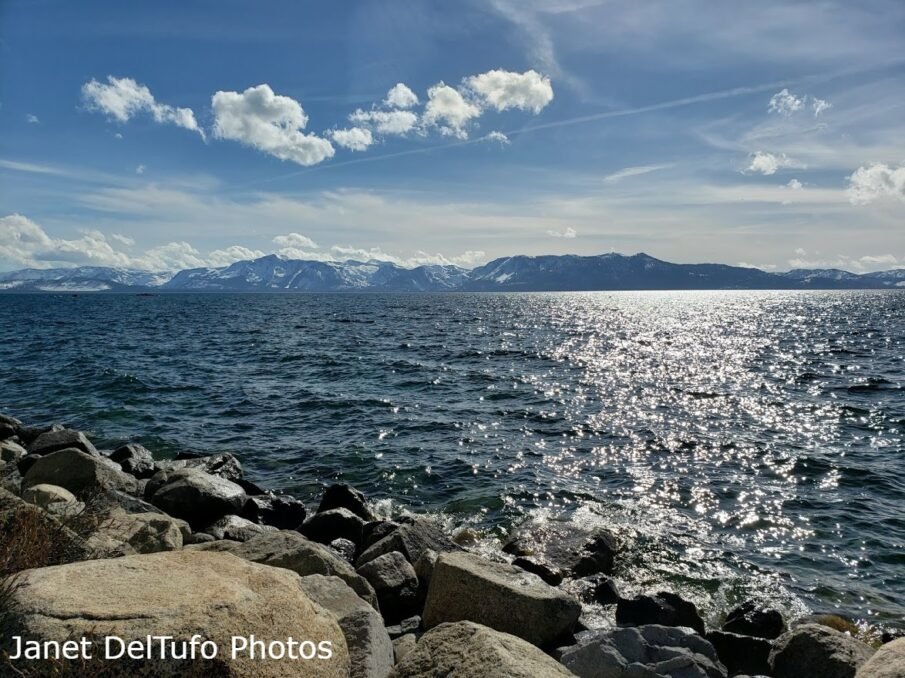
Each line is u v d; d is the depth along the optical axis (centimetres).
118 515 955
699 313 12838
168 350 4631
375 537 1189
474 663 496
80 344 4953
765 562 1247
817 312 12938
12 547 609
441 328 7650
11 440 1903
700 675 659
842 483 1747
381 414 2539
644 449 2086
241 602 489
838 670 716
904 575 1198
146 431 2234
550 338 6281
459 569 805
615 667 675
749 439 2220
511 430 2327
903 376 3656
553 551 1198
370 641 604
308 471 1816
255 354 4441
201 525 1271
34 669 412
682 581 1161
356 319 9512
